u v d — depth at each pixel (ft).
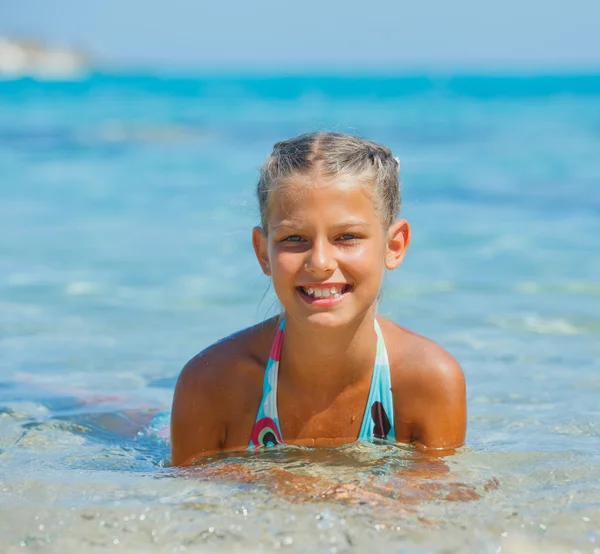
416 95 189.26
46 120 101.24
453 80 319.47
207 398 10.67
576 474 9.52
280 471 9.45
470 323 18.52
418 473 9.47
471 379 14.58
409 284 22.41
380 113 122.21
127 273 24.12
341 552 7.43
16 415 12.77
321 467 9.74
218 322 18.79
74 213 35.58
